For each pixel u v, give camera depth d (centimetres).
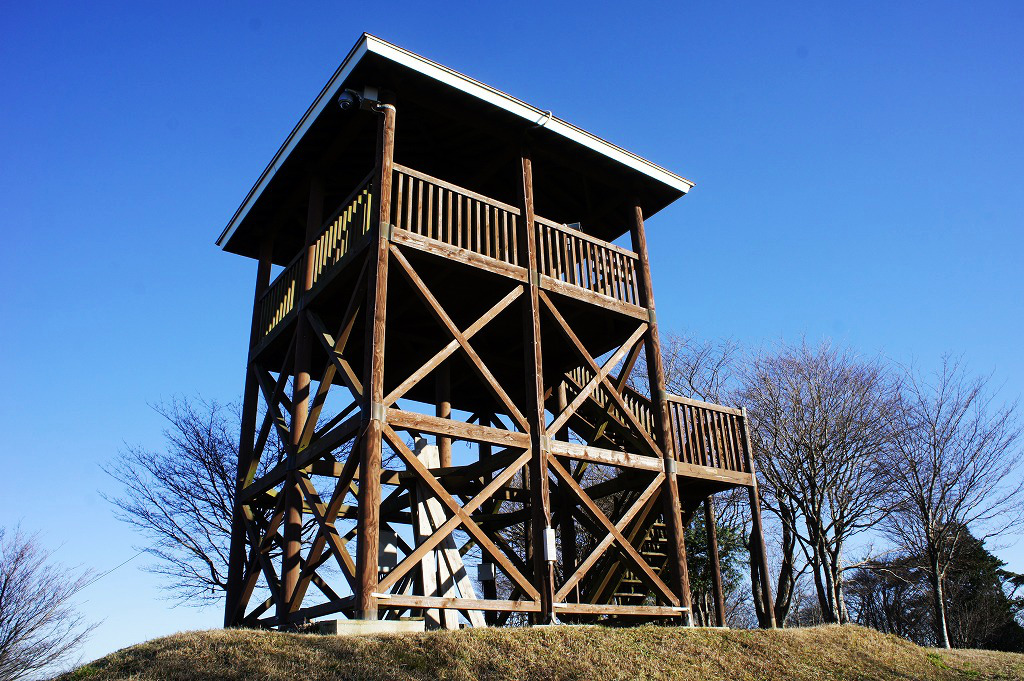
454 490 1276
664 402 1188
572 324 1252
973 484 1950
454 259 1016
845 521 1934
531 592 940
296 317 1154
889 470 1989
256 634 796
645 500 1106
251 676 695
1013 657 1277
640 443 1149
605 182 1278
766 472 1981
